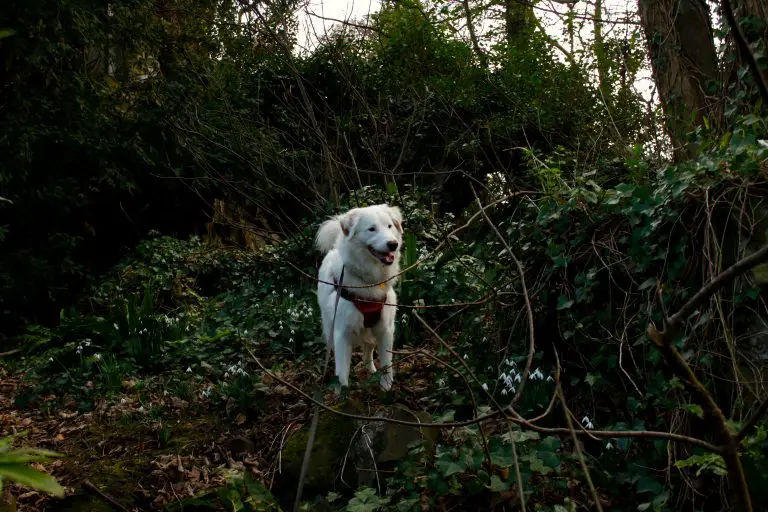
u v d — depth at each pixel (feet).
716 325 10.50
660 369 11.05
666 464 10.21
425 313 19.66
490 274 15.24
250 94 41.45
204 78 36.47
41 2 25.25
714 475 9.61
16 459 5.24
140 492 12.19
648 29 16.88
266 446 13.43
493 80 40.42
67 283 28.84
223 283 30.58
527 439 10.18
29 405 17.13
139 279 29.14
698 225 10.98
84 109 28.71
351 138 40.96
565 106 34.68
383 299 15.02
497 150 40.34
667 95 16.39
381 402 13.23
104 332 20.48
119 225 33.55
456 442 11.73
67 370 18.53
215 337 19.67
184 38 36.24
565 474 10.30
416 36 38.47
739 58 13.25
